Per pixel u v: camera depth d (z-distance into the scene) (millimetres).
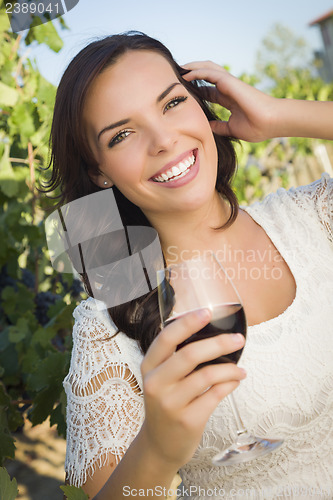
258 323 1876
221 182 2037
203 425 1145
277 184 6922
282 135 2076
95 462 1739
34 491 3367
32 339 3303
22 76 3299
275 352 1775
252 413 1765
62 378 2777
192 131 1792
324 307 1843
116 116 1784
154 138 1772
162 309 1346
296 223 1999
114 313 1876
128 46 1807
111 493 1339
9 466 3723
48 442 4047
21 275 4086
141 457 1261
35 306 3807
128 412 1805
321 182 2051
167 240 1998
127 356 1849
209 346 1096
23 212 3684
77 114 1842
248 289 1924
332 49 24297
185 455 1207
